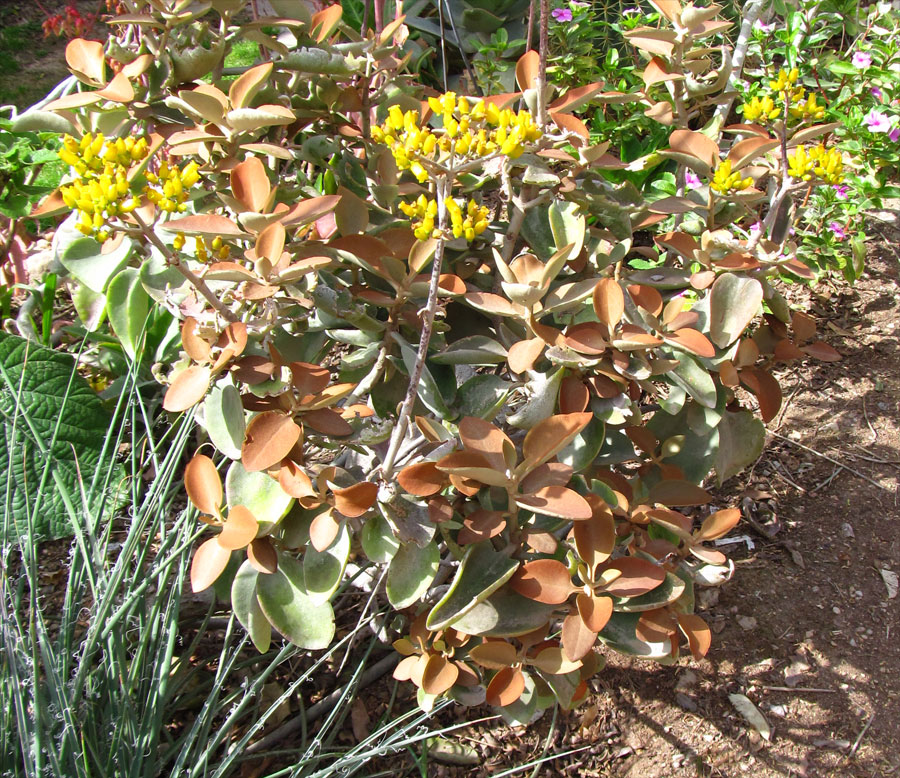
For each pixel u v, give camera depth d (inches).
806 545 92.7
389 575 57.9
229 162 65.1
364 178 76.4
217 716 73.5
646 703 78.8
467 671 62.8
